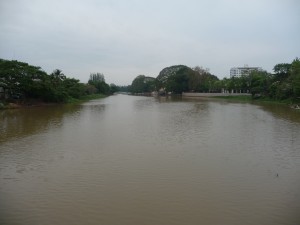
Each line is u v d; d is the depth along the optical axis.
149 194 14.16
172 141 26.22
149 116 47.97
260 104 77.69
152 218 11.85
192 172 17.39
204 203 13.19
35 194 14.25
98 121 40.91
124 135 29.34
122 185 15.34
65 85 95.81
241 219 11.77
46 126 35.62
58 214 12.21
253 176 16.73
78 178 16.42
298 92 69.38
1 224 11.41
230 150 22.77
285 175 16.94
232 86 128.12
